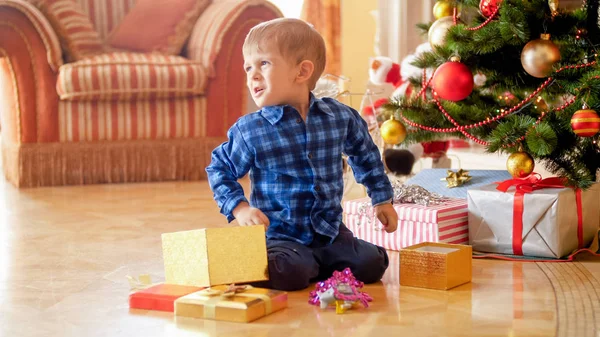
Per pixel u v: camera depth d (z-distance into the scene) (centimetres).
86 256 191
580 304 142
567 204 186
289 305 142
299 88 161
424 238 192
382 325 129
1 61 341
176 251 148
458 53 205
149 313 138
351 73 475
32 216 255
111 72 342
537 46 188
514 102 223
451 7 220
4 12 327
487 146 204
